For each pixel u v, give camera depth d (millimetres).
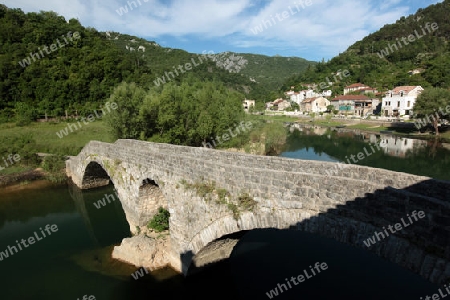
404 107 74625
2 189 31594
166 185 15312
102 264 17172
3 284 15633
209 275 14953
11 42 60844
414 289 14078
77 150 38875
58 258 18156
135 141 19969
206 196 12578
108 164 22516
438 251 6730
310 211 9250
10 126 48000
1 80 55000
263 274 15352
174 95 30250
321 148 47875
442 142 47781
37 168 36406
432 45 126688
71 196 30109
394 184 9008
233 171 11375
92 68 60375
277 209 10062
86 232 22078
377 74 115688
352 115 88188
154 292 14617
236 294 13945
